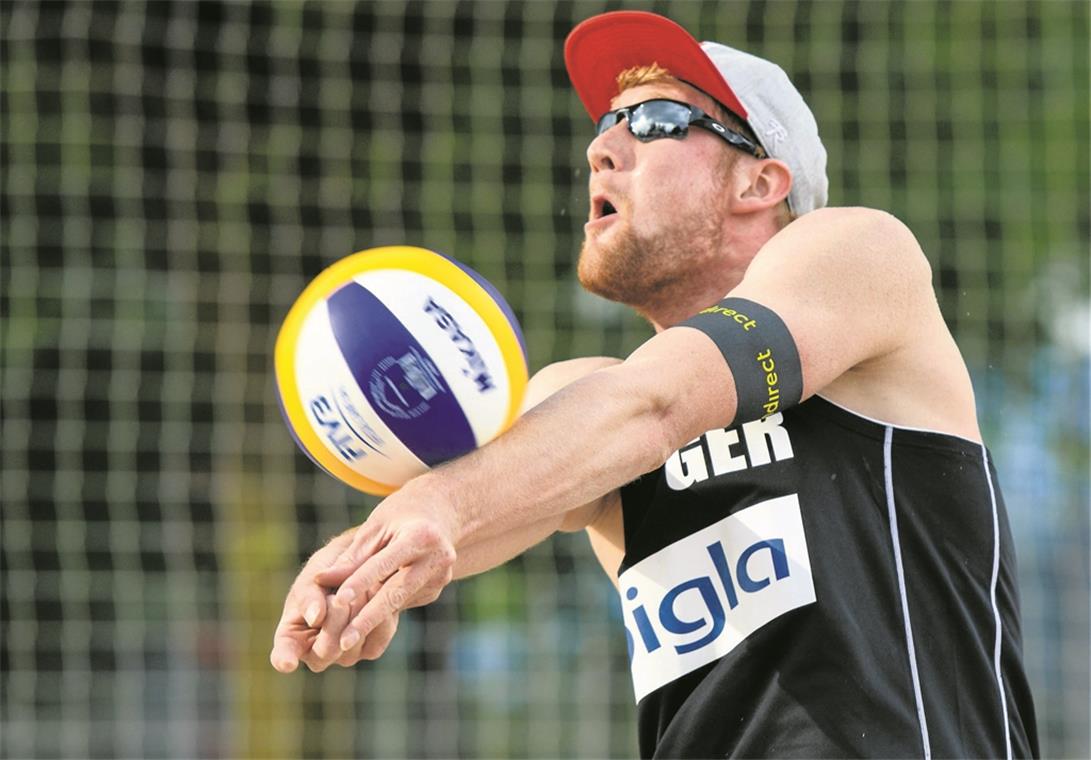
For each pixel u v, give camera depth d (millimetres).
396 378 6734
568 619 30016
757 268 8148
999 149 29766
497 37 29125
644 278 9227
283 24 28766
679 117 9156
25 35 27844
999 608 8445
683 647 8414
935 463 8305
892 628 8062
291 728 29594
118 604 30125
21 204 29656
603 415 6969
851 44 29000
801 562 8102
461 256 29438
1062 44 29828
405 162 29469
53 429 31312
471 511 6684
